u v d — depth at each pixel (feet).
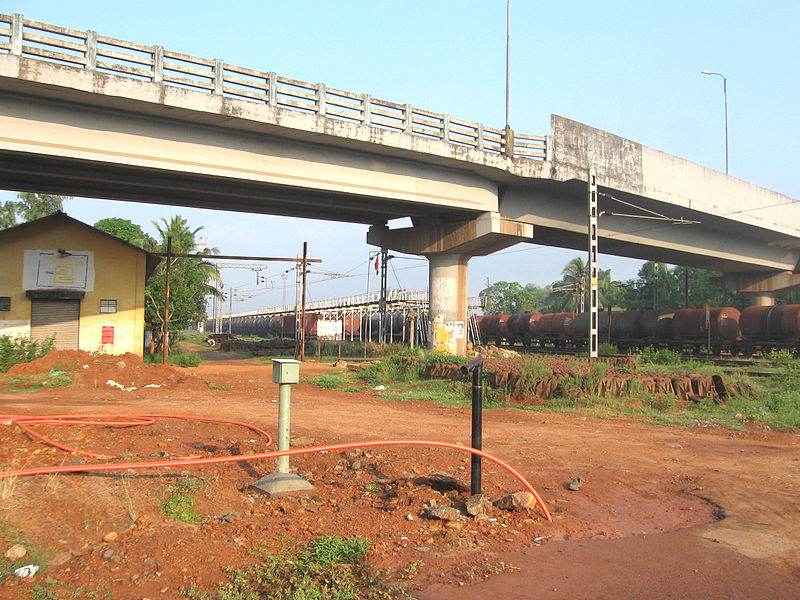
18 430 29.45
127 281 85.25
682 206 120.26
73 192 88.33
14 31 56.59
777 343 119.75
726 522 20.88
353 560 16.33
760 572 16.51
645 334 138.92
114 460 24.08
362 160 85.46
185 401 50.65
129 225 194.49
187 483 20.94
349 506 20.92
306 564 15.78
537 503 21.83
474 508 20.24
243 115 69.26
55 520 16.85
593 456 31.04
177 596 13.83
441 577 15.62
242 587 14.37
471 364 21.53
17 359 69.62
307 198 94.12
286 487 21.59
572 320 152.97
